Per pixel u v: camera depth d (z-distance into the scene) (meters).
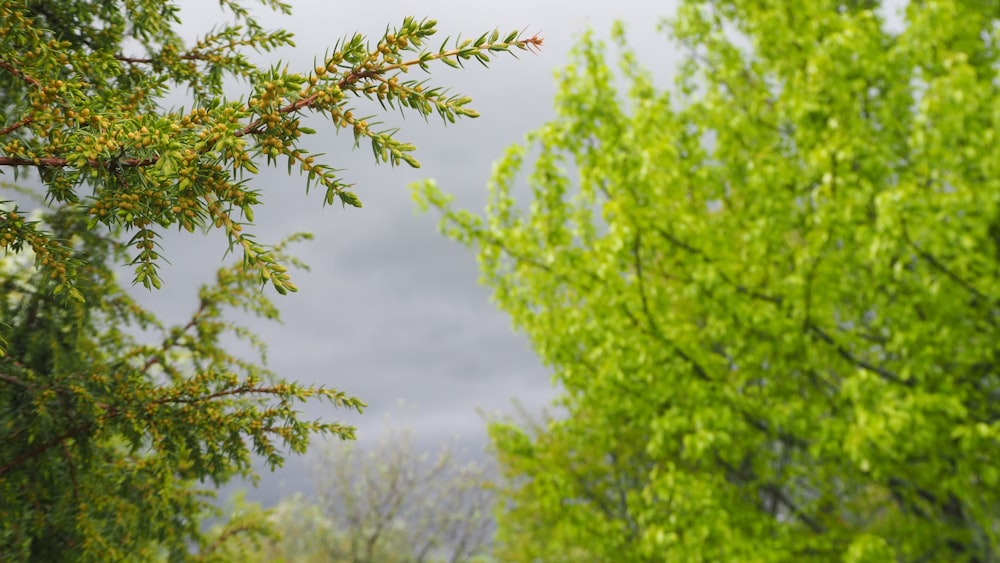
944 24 5.04
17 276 2.95
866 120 5.68
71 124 1.17
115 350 3.31
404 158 1.08
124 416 2.32
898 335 5.00
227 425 2.29
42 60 1.37
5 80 1.60
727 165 6.62
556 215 6.77
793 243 6.70
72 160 1.10
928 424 4.72
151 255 1.14
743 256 5.94
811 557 5.65
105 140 1.11
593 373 6.68
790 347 5.57
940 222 4.60
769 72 6.62
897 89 5.49
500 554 9.57
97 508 2.59
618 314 5.98
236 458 2.37
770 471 6.46
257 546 3.77
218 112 1.12
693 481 5.47
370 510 15.98
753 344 5.62
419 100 1.09
